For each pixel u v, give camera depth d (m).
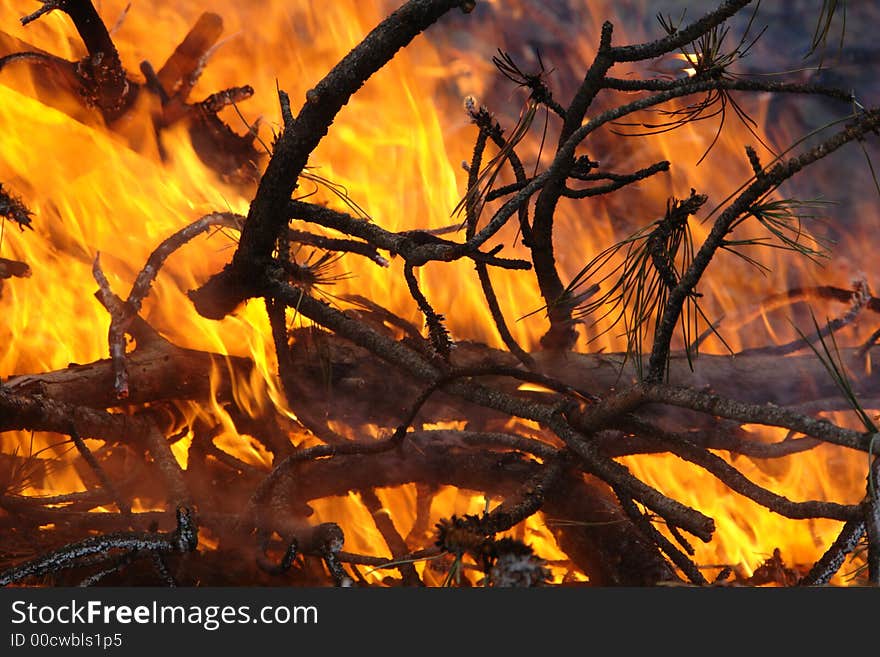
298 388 4.36
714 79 3.55
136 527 3.96
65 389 4.12
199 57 5.72
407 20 3.58
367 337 4.04
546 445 3.94
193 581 3.79
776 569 3.97
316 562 3.92
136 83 5.59
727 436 4.02
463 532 3.02
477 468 4.09
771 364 4.69
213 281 4.38
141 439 4.23
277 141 3.96
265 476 4.27
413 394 4.39
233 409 4.46
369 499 4.21
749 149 3.22
